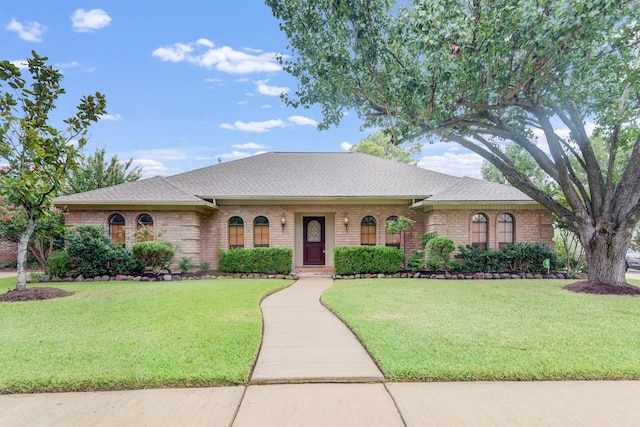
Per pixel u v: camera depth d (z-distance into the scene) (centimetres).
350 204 1546
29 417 306
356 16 797
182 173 1688
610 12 627
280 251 1374
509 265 1352
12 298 795
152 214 1395
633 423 298
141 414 310
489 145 1120
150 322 591
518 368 390
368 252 1338
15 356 429
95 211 1385
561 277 1272
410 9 821
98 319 614
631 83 831
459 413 312
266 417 305
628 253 2039
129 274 1264
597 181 991
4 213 1187
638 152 934
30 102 828
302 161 1847
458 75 749
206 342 482
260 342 499
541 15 664
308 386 365
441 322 593
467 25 709
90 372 378
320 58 930
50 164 846
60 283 1140
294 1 903
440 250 1302
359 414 310
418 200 1509
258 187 1553
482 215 1432
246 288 980
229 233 1537
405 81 787
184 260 1345
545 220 1412
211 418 304
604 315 652
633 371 385
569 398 339
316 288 1063
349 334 544
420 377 378
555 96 948
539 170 2070
